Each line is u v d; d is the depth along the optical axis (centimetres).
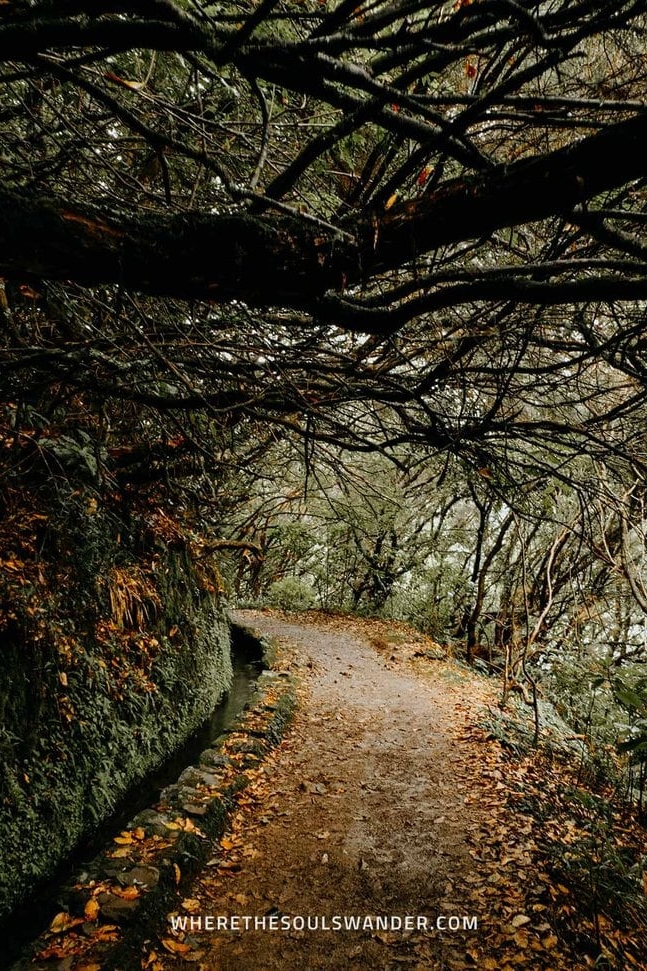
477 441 322
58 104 239
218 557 870
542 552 678
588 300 139
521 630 785
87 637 480
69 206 118
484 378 327
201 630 755
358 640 1228
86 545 491
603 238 130
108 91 246
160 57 243
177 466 477
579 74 216
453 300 147
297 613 1522
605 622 844
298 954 330
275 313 320
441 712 768
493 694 872
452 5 197
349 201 272
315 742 653
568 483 335
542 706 827
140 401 285
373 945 338
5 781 367
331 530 1438
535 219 129
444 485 950
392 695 847
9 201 113
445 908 368
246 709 713
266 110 149
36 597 416
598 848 410
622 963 316
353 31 127
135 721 533
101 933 316
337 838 452
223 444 450
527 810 482
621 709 660
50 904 357
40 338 295
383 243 134
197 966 317
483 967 318
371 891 387
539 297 142
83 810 430
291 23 194
